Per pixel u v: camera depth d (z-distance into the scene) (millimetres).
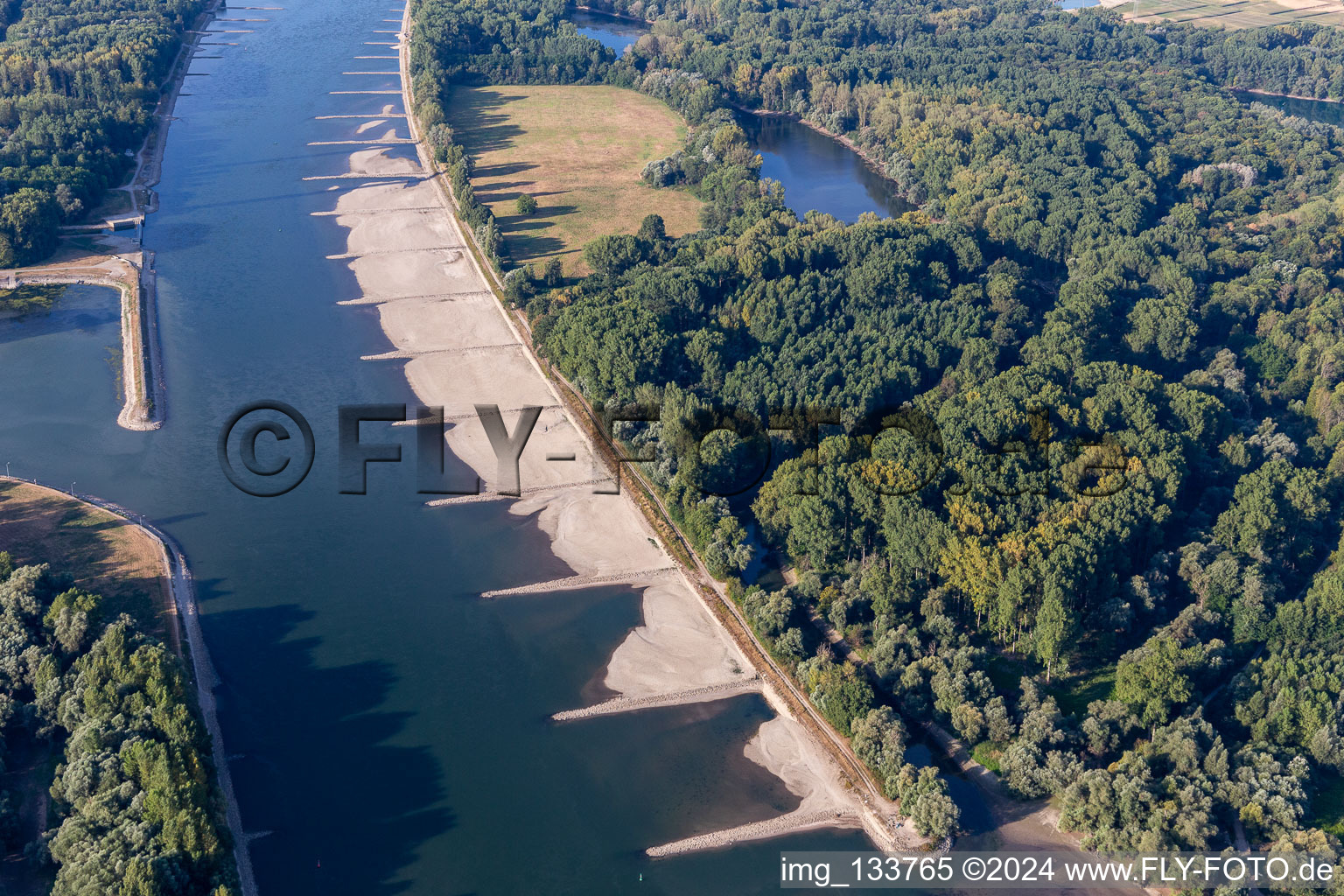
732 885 197875
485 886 195875
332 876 195750
